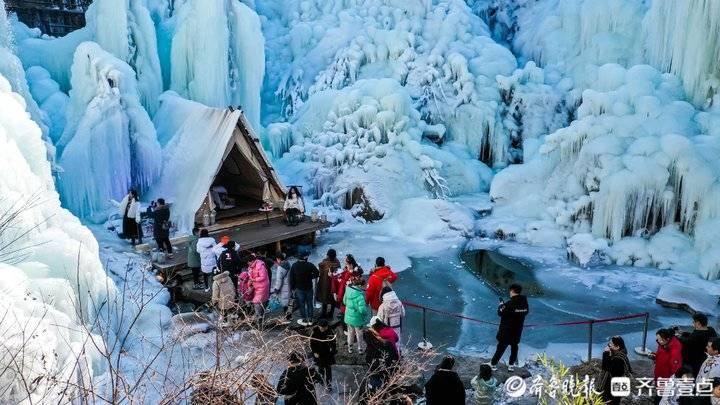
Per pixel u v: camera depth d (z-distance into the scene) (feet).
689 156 48.67
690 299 41.09
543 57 75.25
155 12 67.10
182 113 56.29
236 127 52.19
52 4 72.74
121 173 52.26
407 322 39.52
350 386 29.81
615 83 60.39
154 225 43.70
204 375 17.35
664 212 50.11
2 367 17.30
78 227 33.99
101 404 21.15
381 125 65.05
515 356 32.04
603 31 69.82
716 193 47.01
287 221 52.95
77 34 60.95
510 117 70.28
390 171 62.28
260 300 35.63
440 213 58.03
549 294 44.37
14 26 61.82
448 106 70.13
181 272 43.21
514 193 60.90
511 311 30.86
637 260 49.14
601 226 51.90
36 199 31.32
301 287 36.22
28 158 35.83
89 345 24.35
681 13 57.57
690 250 47.96
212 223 51.08
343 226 59.41
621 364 24.13
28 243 29.35
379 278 33.35
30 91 56.54
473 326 38.83
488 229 57.11
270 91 78.54
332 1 81.92
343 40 77.41
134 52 59.11
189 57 63.57
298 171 65.72
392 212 60.34
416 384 29.58
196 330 34.47
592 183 53.52
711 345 23.00
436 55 71.82
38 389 17.78
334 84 73.15
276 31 82.38
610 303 42.50
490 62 72.43
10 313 20.29
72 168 49.75
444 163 65.57
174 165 52.95
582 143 56.44
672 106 54.54
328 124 67.31
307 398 22.57
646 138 51.88
